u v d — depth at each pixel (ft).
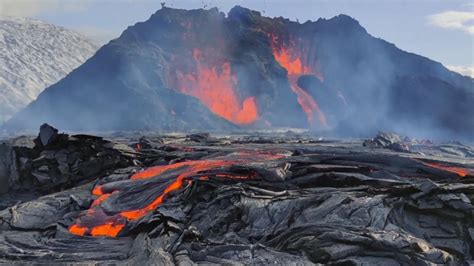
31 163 94.02
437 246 51.21
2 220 62.95
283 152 98.32
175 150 112.68
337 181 68.85
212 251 49.85
